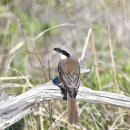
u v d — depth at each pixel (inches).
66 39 703.1
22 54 605.9
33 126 474.6
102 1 754.2
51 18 722.8
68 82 428.8
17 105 407.8
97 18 737.6
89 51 658.2
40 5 740.7
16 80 534.3
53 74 556.1
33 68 574.6
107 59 641.6
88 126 494.6
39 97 414.6
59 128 470.6
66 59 462.3
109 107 518.9
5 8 714.8
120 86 542.3
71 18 747.4
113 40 680.4
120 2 768.9
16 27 670.5
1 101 414.0
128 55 650.2
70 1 784.3
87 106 502.9
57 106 515.2
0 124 404.2
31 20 709.9
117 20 738.8
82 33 706.2
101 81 572.4
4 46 628.4
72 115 416.8
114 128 478.9
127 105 413.7
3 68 571.2
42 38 668.7
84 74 559.5
